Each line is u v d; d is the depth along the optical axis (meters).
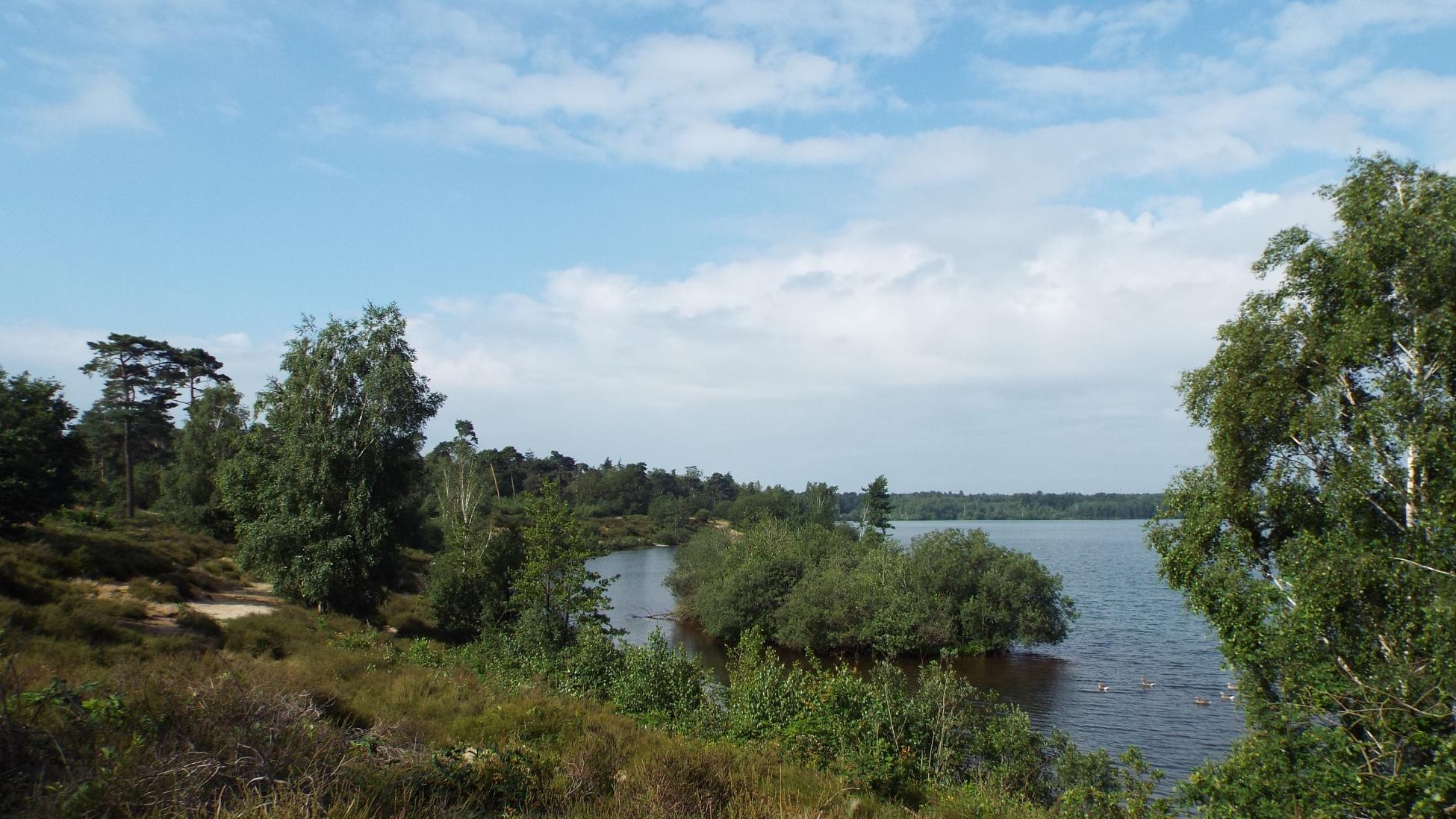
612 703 20.84
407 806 8.16
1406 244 15.09
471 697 17.39
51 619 17.62
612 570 91.56
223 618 26.64
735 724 17.69
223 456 57.62
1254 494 16.97
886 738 17.52
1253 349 16.92
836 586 46.22
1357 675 14.91
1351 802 14.23
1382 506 15.47
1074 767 17.77
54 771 7.20
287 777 8.02
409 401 37.00
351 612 34.78
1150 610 58.09
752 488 145.62
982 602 42.69
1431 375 14.94
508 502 93.50
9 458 26.39
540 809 9.48
